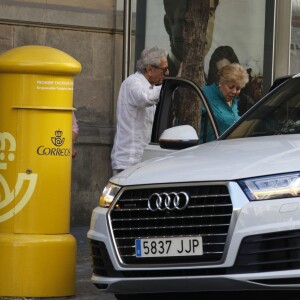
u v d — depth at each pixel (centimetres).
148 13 2689
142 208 1276
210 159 1295
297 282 1187
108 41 2641
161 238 1256
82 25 2594
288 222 1182
